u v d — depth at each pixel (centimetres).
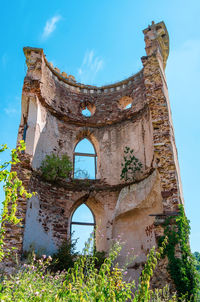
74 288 529
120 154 1603
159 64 1545
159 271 1080
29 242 1178
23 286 563
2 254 654
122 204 1454
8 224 1120
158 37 1675
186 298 991
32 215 1244
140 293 499
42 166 1398
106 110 1759
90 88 1841
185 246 1093
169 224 1143
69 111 1691
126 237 1394
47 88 1592
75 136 1662
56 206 1406
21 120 1417
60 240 1349
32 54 1559
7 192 588
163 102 1423
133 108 1675
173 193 1208
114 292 517
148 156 1459
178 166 1425
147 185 1391
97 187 1544
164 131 1349
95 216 1517
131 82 1789
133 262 1317
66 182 1491
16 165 1251
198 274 1059
